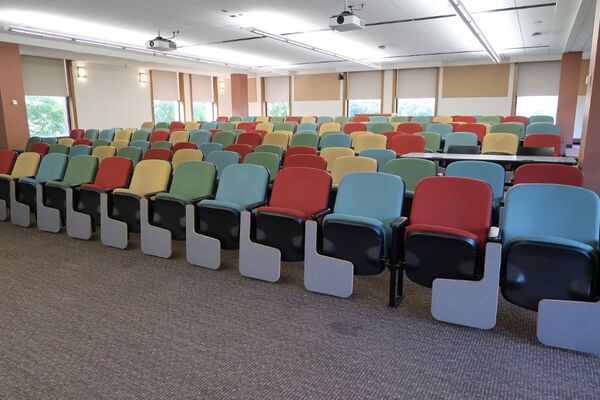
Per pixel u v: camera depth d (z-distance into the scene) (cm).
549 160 432
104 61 1297
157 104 1587
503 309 273
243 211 315
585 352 218
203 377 204
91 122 1337
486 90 1434
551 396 186
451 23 877
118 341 238
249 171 359
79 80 1293
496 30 942
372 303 283
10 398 190
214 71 1628
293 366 212
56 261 368
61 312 273
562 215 242
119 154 559
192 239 345
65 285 317
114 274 337
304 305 280
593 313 210
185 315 268
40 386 198
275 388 195
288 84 1817
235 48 1184
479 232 261
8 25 864
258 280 323
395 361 215
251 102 1908
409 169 372
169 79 1614
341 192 312
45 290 308
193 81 1716
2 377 205
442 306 248
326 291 289
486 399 185
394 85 1578
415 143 592
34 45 1003
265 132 808
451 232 236
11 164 554
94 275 336
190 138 751
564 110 1223
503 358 216
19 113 997
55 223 446
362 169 383
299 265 358
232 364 215
